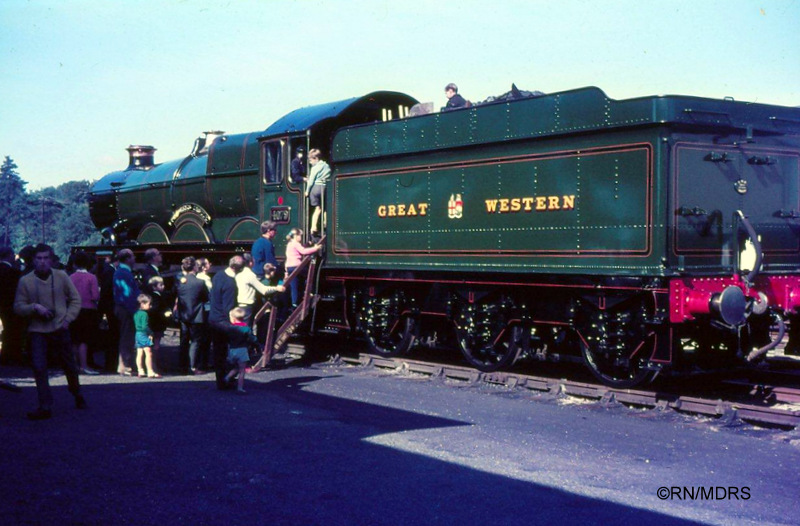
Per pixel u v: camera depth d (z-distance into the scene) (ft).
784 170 35.27
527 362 43.68
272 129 50.93
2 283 44.98
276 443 25.26
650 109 31.12
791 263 35.70
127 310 40.93
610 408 31.50
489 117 37.32
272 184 50.14
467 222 38.52
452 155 39.32
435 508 19.19
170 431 26.71
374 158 43.45
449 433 26.89
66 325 29.68
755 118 33.58
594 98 33.09
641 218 31.60
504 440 25.99
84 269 41.83
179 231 60.49
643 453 24.67
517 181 36.32
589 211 33.45
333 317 46.37
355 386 36.91
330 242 46.21
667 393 31.40
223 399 33.12
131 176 70.85
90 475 21.65
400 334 44.32
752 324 34.68
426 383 37.83
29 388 35.78
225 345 35.68
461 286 39.24
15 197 549.54
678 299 30.81
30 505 19.17
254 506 19.26
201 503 19.45
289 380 38.81
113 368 43.06
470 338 39.24
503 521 18.35
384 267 42.50
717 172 32.78
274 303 43.04
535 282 35.53
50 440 25.40
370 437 26.11
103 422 28.04
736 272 32.14
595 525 18.16
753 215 34.06
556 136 34.63
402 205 41.88
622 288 32.35
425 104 43.88
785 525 18.37
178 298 41.65
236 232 54.95
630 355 32.83
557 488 20.76
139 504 19.33
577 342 37.96
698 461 23.79
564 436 26.78
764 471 22.81
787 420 27.61
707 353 36.11
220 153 56.59
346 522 18.24
